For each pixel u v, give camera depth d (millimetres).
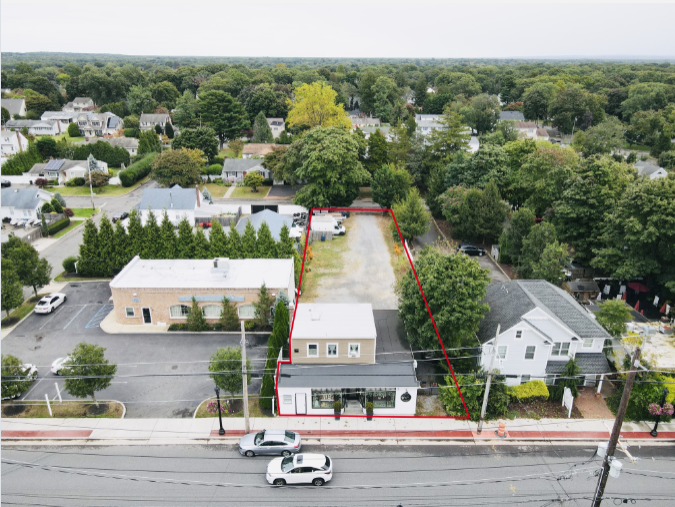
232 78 166500
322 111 92312
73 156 96625
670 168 88000
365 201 73000
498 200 56469
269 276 41844
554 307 34688
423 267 33281
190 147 95312
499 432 28453
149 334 39531
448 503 23516
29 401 31500
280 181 87812
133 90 150250
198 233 47750
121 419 29906
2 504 23266
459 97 142875
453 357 31453
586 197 47562
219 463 26391
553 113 129875
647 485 24828
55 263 54219
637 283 44781
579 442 28125
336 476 25297
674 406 29453
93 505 23297
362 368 31281
